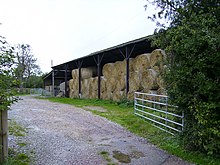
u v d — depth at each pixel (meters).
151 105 10.20
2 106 3.77
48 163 4.33
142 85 12.09
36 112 10.73
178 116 5.70
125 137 6.47
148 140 6.14
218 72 4.06
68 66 25.09
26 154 4.77
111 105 13.54
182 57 4.56
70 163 4.36
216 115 4.17
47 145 5.49
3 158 4.02
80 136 6.49
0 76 3.68
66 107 13.09
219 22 4.31
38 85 39.69
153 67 11.40
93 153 4.99
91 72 20.06
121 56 18.72
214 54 3.89
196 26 4.22
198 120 4.34
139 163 4.41
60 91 28.38
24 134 6.40
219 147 4.10
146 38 11.74
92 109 12.05
